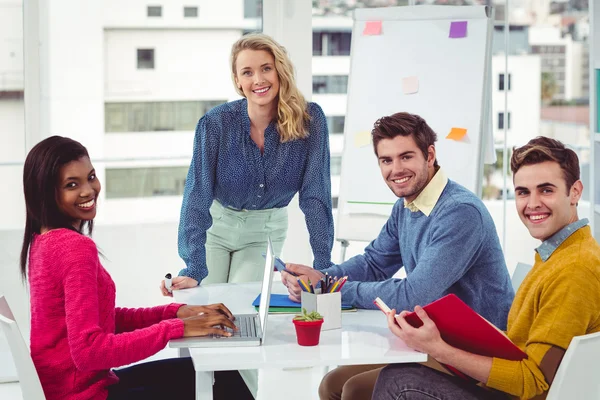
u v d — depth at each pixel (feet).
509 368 5.91
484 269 7.59
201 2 13.75
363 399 7.37
